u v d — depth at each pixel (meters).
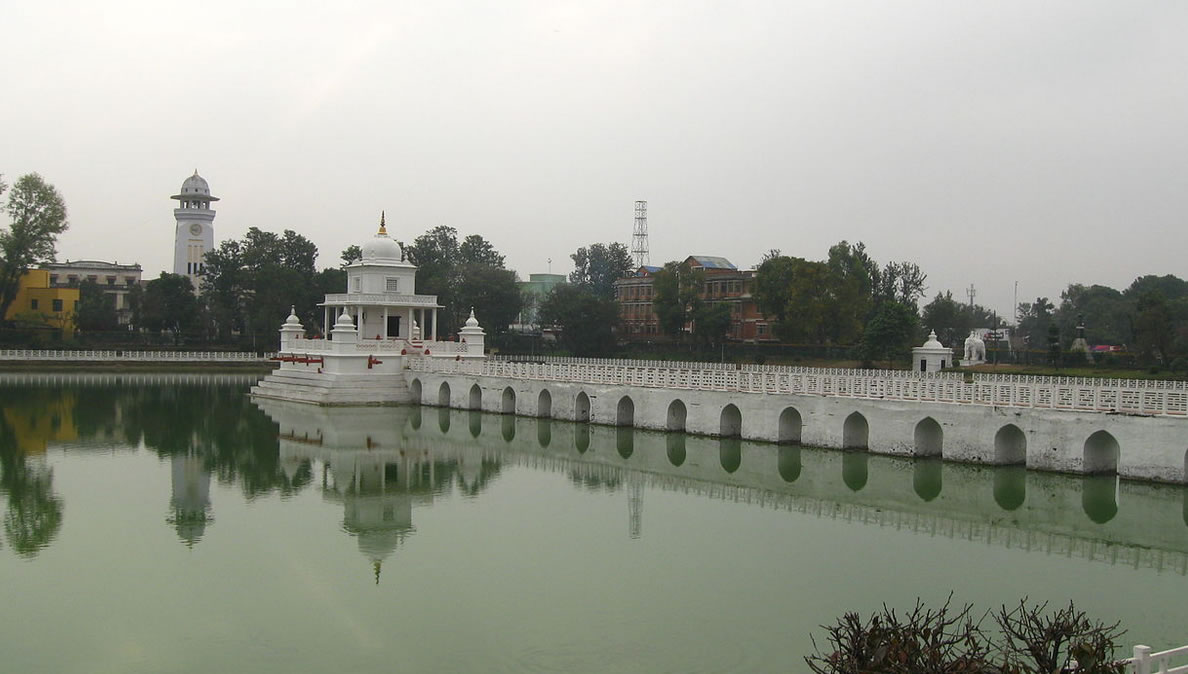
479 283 118.00
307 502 38.38
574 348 113.62
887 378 47.34
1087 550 31.25
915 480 41.91
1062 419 40.53
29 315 115.62
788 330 96.94
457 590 26.67
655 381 58.09
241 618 24.31
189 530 33.38
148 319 119.38
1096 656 14.83
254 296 119.19
